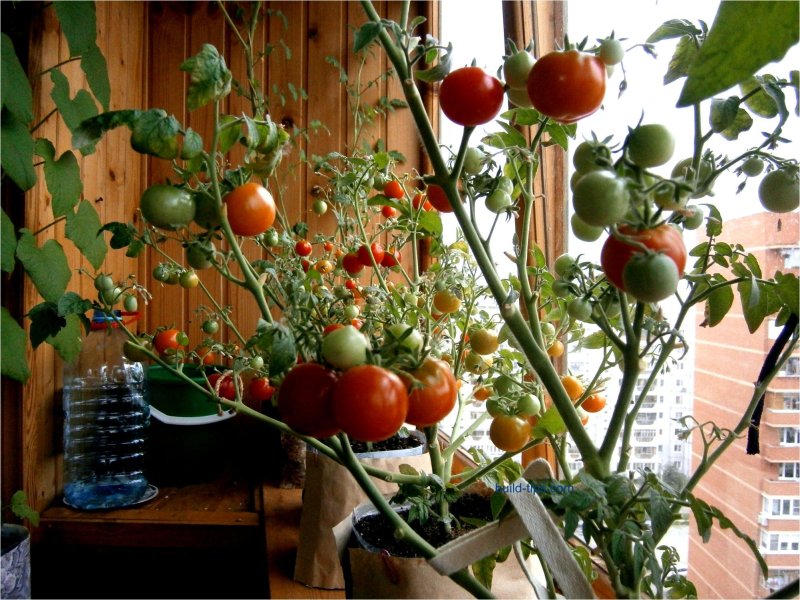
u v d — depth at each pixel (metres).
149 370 1.53
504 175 0.61
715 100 0.40
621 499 0.40
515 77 0.44
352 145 1.77
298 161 1.85
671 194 0.37
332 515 0.86
